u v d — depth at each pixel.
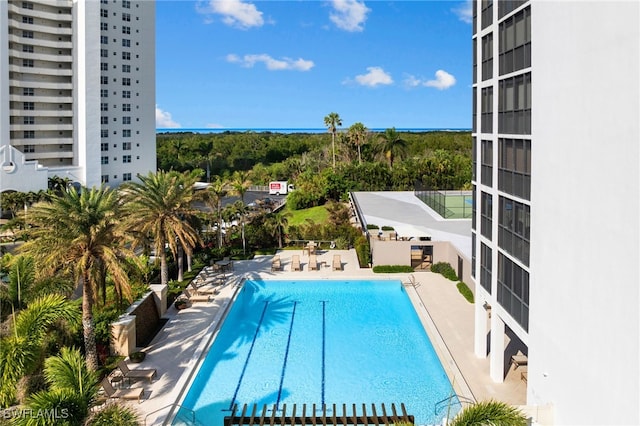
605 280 11.04
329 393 18.59
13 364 13.04
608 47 10.80
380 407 17.50
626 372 10.35
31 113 60.84
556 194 13.27
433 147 99.31
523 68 15.31
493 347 18.12
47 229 18.19
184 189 28.88
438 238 35.00
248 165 101.19
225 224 44.69
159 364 20.14
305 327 25.17
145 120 71.88
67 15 62.44
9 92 58.38
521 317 15.83
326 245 42.50
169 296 28.11
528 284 15.27
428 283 30.89
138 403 17.03
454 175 67.81
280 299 29.80
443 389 18.77
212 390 18.88
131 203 27.33
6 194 50.62
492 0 17.72
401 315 26.88
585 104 11.77
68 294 18.86
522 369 18.56
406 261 34.25
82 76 62.41
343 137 89.19
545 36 13.70
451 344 21.56
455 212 43.19
